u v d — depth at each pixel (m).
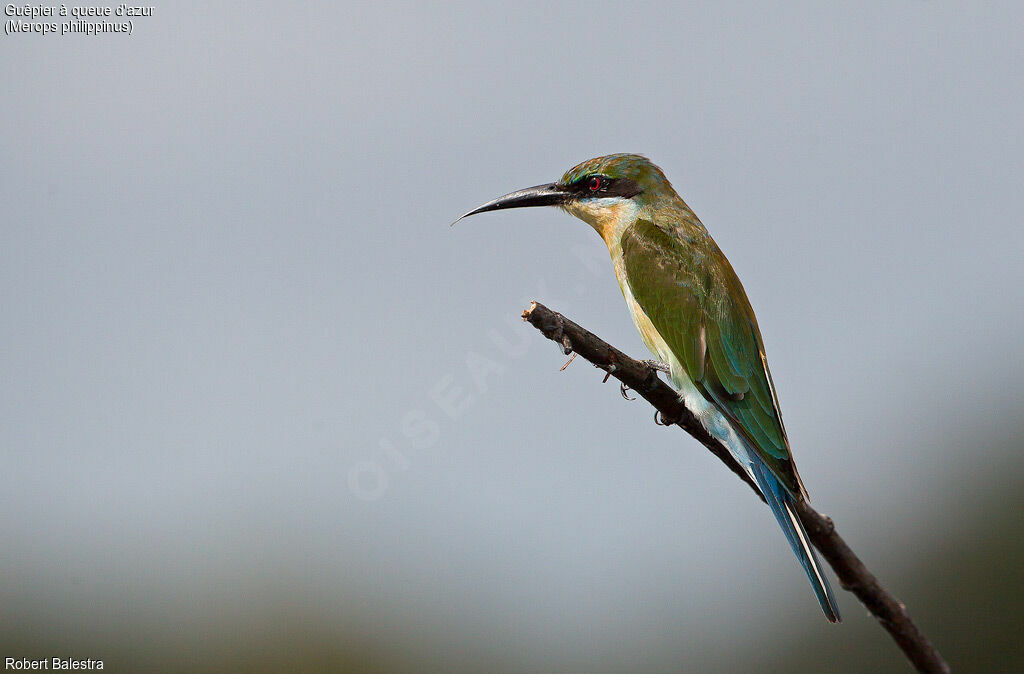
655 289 9.27
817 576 6.88
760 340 9.19
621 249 9.66
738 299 9.24
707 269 9.30
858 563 5.71
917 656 5.57
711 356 8.92
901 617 5.62
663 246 9.45
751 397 8.73
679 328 9.09
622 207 9.97
